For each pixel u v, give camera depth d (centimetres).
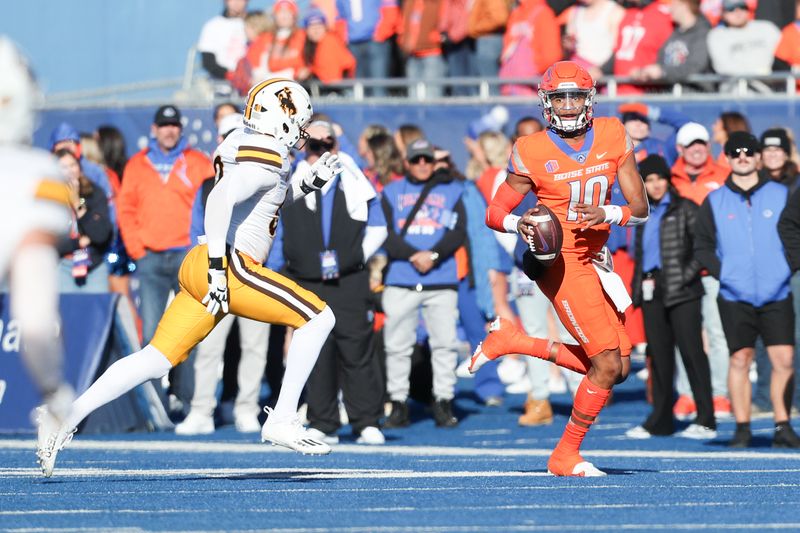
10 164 1617
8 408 4306
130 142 5428
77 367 4284
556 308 2741
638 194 2712
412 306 4503
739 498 2377
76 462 3284
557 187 2683
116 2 6059
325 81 5531
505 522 2027
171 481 2686
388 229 4491
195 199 4244
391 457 3516
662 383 4222
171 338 2622
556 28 5538
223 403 4806
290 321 2664
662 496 2395
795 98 5188
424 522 2027
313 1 6091
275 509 2189
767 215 3838
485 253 4850
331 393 4053
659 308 4203
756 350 4812
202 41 5859
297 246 4031
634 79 5375
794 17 5478
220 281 2564
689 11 5403
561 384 5641
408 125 5150
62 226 1616
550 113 2680
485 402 5244
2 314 4375
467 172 5088
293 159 3994
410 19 5694
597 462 3288
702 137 4459
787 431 3847
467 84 5531
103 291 4688
